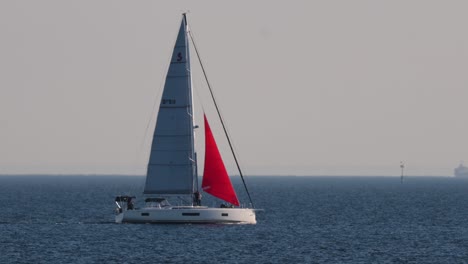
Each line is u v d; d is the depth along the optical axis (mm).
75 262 194750
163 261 197125
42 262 194375
